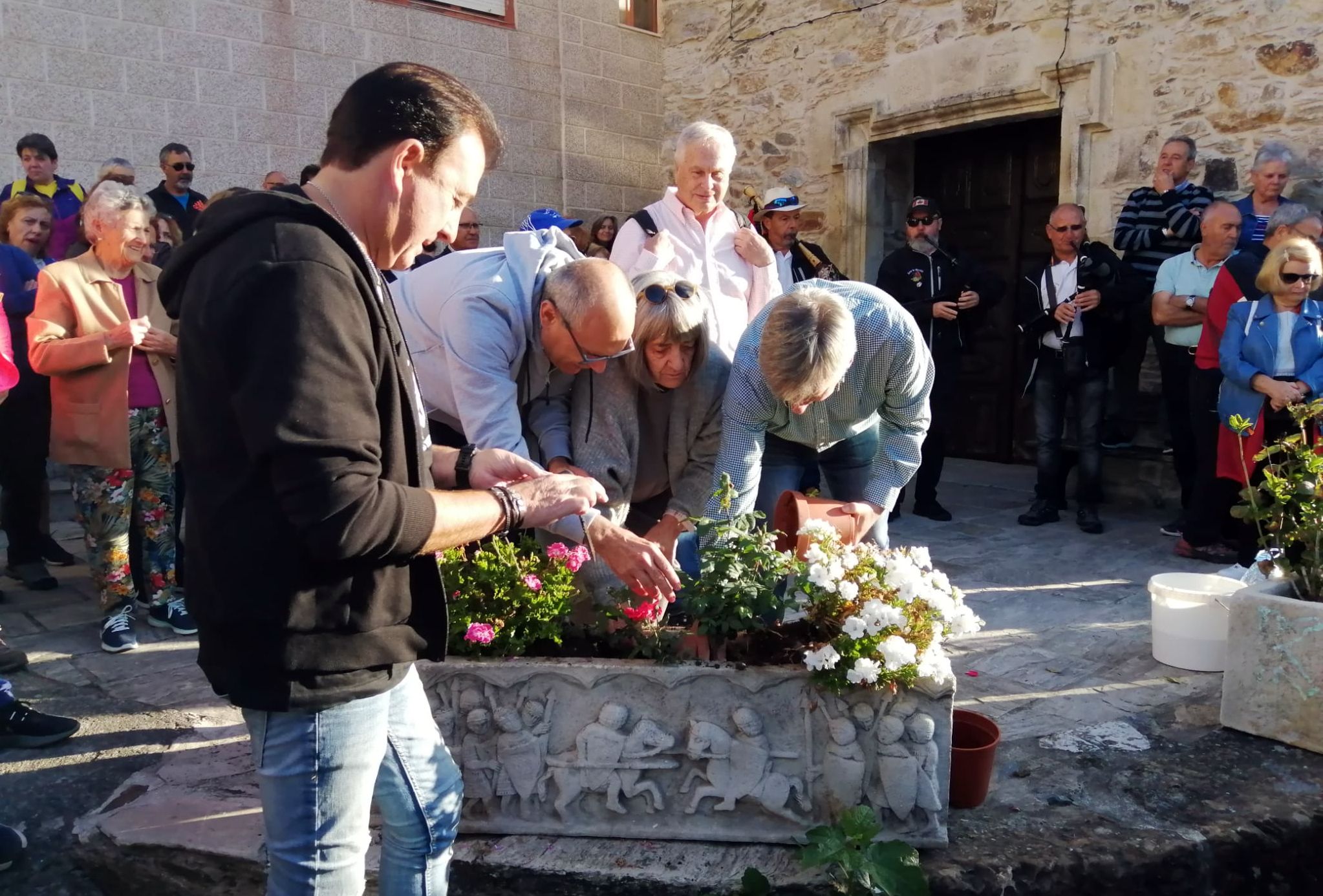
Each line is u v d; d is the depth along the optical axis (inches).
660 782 83.2
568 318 87.1
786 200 209.2
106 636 133.3
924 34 263.0
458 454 67.8
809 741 81.5
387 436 51.6
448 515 51.8
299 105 252.4
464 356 88.4
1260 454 114.3
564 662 82.7
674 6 324.8
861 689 79.6
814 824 82.3
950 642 132.5
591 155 314.8
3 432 159.3
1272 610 100.7
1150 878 82.8
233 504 48.4
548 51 300.4
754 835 83.0
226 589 48.9
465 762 83.6
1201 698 113.6
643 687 82.1
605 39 313.7
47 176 197.2
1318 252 159.2
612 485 96.6
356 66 261.0
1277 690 101.0
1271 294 162.4
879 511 103.8
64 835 90.5
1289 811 89.4
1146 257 207.9
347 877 54.7
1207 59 214.4
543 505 56.6
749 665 82.5
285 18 247.9
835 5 282.7
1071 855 81.5
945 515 209.0
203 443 48.8
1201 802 90.7
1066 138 238.5
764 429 99.7
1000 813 88.4
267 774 52.7
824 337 86.5
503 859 81.1
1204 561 173.9
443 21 276.5
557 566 87.5
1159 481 219.0
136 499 141.1
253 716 52.9
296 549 48.5
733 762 81.8
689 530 99.5
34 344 130.8
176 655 132.6
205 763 100.4
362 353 48.3
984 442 283.0
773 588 85.6
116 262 138.6
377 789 61.4
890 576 80.8
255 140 245.9
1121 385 231.3
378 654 52.4
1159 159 207.3
